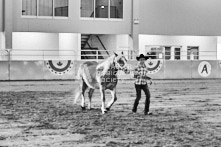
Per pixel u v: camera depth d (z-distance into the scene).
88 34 39.16
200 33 39.78
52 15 36.53
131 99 20.73
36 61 32.19
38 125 13.70
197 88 26.70
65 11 36.88
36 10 36.19
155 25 38.72
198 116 15.62
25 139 11.61
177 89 25.98
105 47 39.97
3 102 19.31
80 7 37.12
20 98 20.81
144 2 38.34
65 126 13.52
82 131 12.70
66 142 11.27
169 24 39.03
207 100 20.62
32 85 27.86
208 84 29.73
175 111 16.84
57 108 17.47
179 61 34.81
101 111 16.66
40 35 37.16
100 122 14.21
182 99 20.94
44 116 15.46
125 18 38.12
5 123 14.10
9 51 32.78
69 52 37.84
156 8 38.66
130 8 38.19
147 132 12.56
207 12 39.94
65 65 32.50
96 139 11.62
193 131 12.73
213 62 35.62
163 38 40.50
